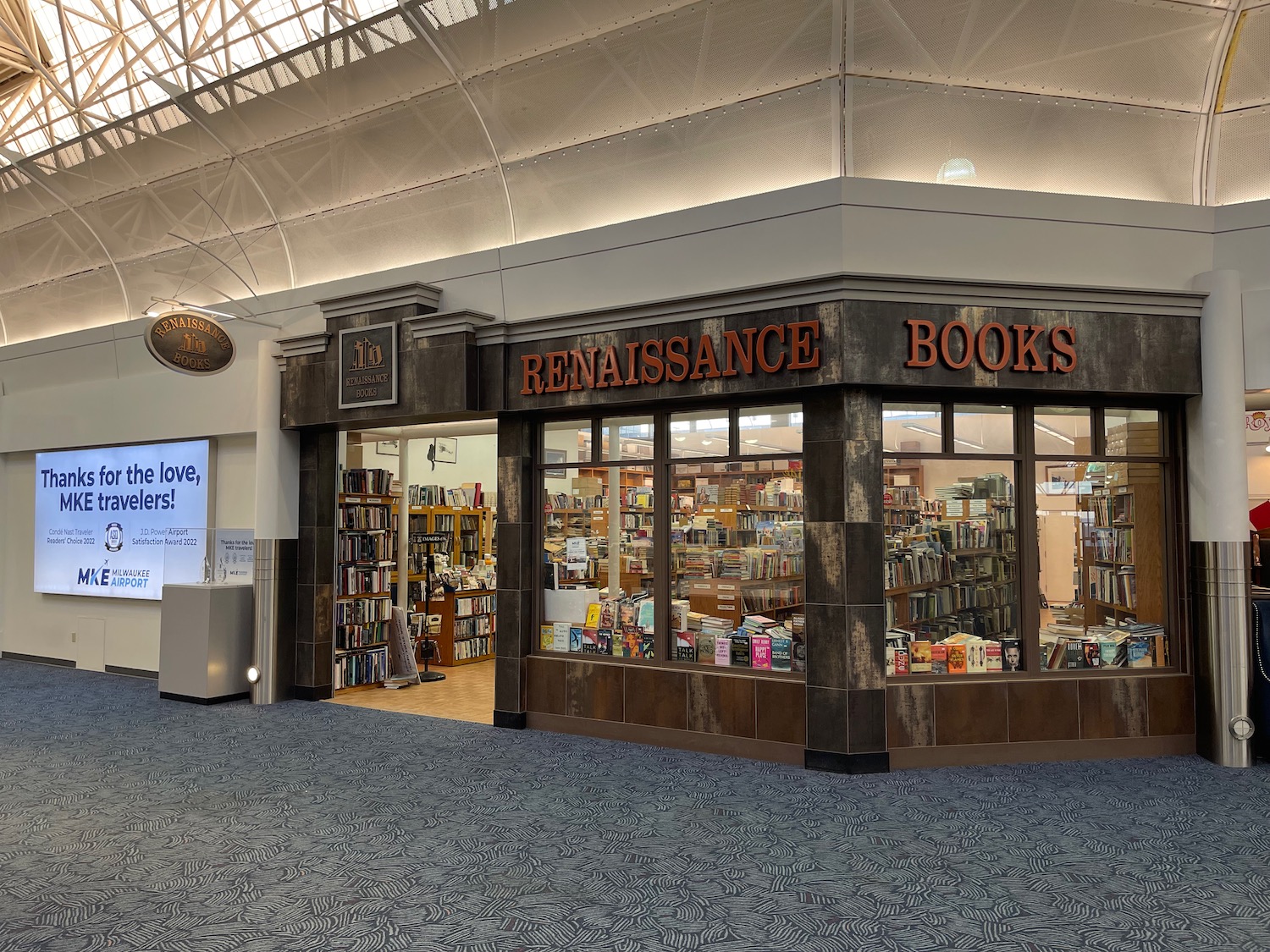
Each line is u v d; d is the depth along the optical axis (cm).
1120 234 640
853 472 603
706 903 384
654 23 662
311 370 838
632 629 708
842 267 614
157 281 1052
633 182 721
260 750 669
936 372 603
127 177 991
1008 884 404
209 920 367
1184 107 655
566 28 692
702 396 649
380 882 409
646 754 651
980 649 639
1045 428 654
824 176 644
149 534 1022
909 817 501
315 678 870
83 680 1006
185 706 841
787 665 641
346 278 870
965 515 642
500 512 754
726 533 673
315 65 801
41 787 570
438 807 523
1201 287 635
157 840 467
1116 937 351
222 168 920
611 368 683
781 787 563
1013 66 632
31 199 1084
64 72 956
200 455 977
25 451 1195
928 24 614
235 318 873
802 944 345
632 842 462
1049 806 520
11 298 1215
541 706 733
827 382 595
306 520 877
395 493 1004
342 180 860
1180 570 657
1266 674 614
